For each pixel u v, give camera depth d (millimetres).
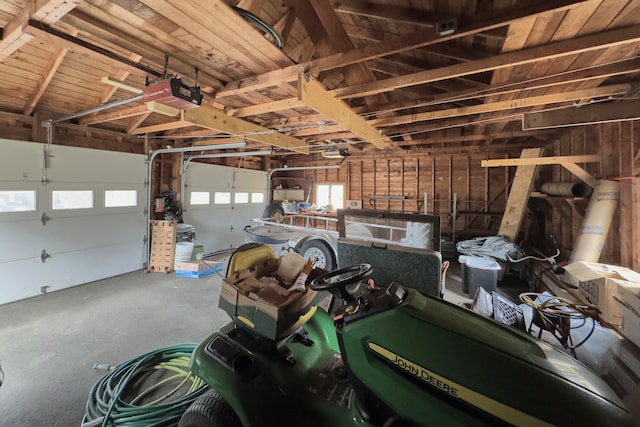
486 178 6770
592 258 3303
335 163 8602
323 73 3426
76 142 4754
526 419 856
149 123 5363
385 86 2744
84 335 2926
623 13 1687
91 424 1744
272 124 4578
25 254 3902
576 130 4352
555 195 4547
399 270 1982
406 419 1029
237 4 2094
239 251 1884
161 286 4449
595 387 916
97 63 3395
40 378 2266
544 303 2434
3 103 3852
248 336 1685
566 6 1562
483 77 3236
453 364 975
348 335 1170
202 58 2408
